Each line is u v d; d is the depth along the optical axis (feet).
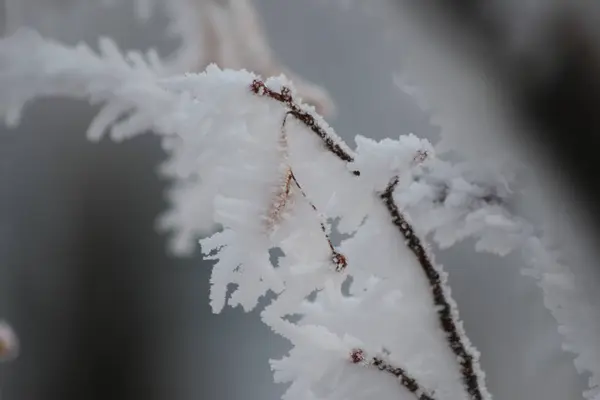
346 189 1.91
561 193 1.90
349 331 1.96
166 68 2.53
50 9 2.75
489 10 1.85
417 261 1.93
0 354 1.98
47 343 6.34
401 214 1.92
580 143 1.85
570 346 1.97
